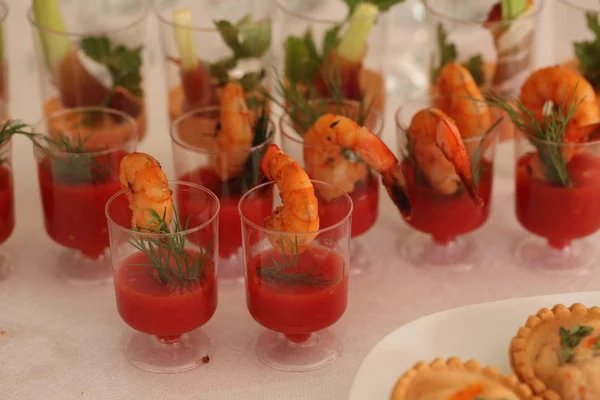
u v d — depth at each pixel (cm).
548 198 70
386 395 60
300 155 69
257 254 63
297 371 65
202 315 64
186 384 64
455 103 71
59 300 69
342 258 64
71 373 65
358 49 77
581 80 69
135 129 71
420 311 69
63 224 69
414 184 70
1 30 77
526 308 64
